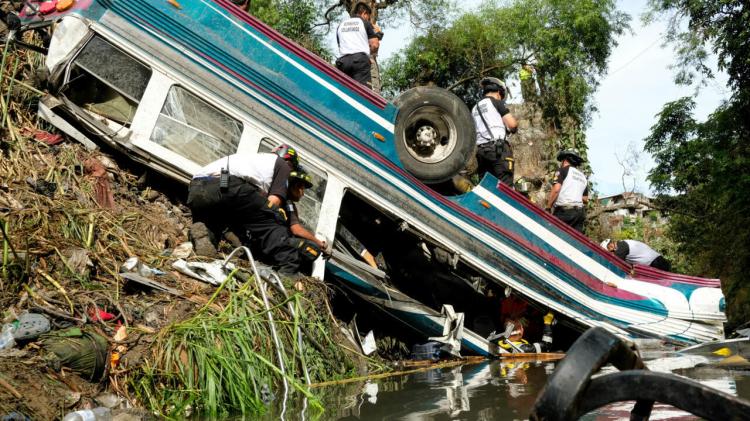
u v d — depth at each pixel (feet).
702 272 47.11
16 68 19.02
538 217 23.53
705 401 4.47
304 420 10.99
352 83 20.92
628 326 24.56
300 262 18.58
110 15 19.22
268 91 20.13
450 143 21.89
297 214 19.26
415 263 23.82
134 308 14.28
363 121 20.95
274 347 14.49
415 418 10.76
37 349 11.71
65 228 15.89
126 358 12.65
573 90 57.11
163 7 19.54
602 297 24.54
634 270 25.49
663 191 52.85
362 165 20.84
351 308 21.35
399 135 21.35
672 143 52.37
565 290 23.73
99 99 19.70
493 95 25.55
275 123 20.06
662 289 25.26
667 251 61.67
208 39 19.77
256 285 16.14
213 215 18.31
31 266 14.05
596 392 4.85
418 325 21.11
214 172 17.95
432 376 16.57
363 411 11.61
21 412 10.15
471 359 21.26
